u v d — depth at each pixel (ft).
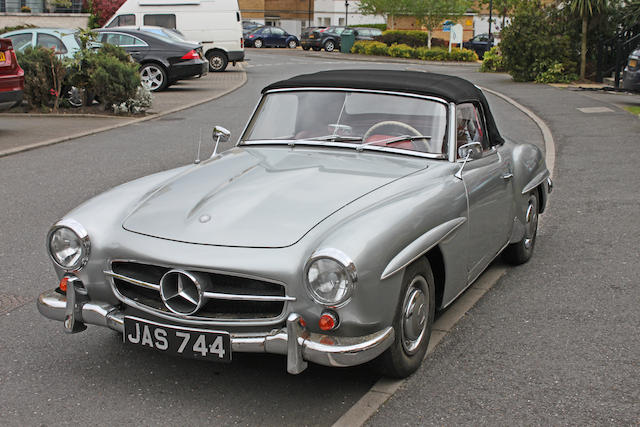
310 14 191.31
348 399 12.00
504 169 16.69
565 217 23.91
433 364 13.23
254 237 11.30
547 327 14.97
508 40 75.05
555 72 73.15
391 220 11.48
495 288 17.44
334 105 15.67
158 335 11.65
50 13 104.37
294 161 14.26
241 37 87.10
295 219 11.64
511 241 17.80
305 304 10.86
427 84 15.48
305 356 10.91
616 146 37.01
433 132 14.78
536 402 11.78
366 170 13.64
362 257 10.66
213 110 53.11
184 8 85.46
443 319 15.46
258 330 11.25
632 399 11.87
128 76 50.55
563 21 75.36
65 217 12.70
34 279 17.99
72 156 34.99
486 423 11.14
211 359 11.30
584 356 13.55
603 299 16.56
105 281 12.28
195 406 11.82
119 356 13.78
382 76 16.15
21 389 12.43
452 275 13.57
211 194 12.80
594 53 75.51
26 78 49.96
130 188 14.02
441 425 11.09
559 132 41.75
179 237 11.62
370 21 197.16
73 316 12.47
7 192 27.37
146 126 45.47
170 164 32.86
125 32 66.18
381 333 11.27
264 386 12.49
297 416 11.47
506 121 46.62
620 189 27.71
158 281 11.71
